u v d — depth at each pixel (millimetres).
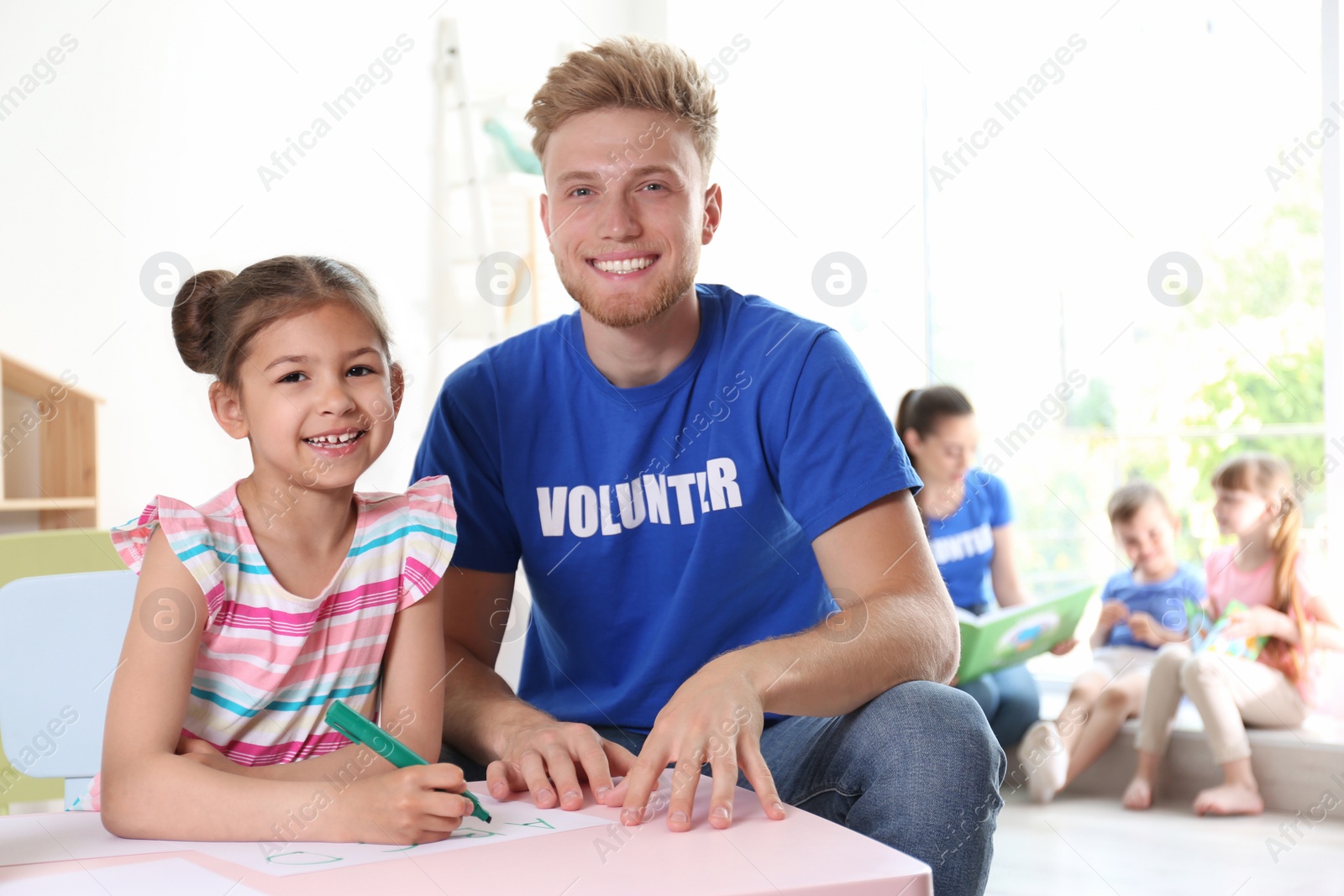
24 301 1956
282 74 2379
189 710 806
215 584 784
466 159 2713
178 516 787
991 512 2471
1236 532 2430
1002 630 1944
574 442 1093
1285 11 2838
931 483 2385
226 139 2273
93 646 1009
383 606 867
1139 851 1976
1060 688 3004
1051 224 3227
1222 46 2953
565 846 601
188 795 653
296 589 838
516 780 755
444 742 987
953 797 747
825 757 848
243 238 2297
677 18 3127
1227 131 2967
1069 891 1744
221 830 642
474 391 1128
